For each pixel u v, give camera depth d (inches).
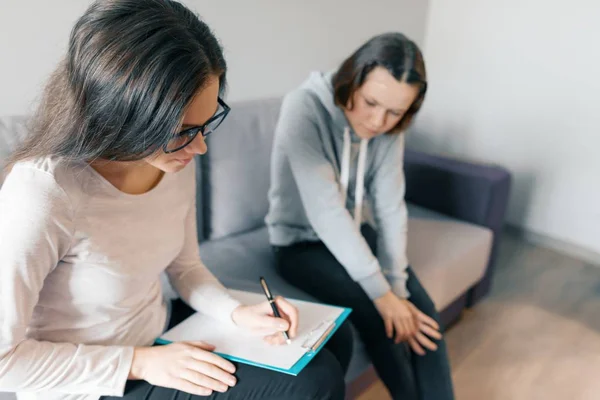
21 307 24.6
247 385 29.2
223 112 27.5
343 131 49.2
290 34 73.0
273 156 52.5
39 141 25.2
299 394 29.3
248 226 62.4
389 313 44.1
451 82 101.5
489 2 91.7
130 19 22.4
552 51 86.8
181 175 33.1
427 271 56.3
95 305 28.9
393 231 51.4
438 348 45.8
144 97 22.2
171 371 28.5
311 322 35.1
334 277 47.3
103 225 27.6
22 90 48.8
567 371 61.1
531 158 94.7
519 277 83.4
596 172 87.4
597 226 89.8
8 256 23.7
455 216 72.0
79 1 49.6
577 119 87.2
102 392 27.6
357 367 46.7
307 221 52.7
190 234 37.3
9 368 25.0
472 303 73.0
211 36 25.3
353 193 53.3
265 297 38.4
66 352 26.9
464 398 55.7
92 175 26.5
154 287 34.3
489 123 98.3
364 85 42.5
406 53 40.8
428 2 98.7
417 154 76.5
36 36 47.9
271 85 73.8
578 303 76.4
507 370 60.7
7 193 24.4
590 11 80.8
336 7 78.5
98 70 22.3
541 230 97.0
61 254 26.3
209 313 35.3
